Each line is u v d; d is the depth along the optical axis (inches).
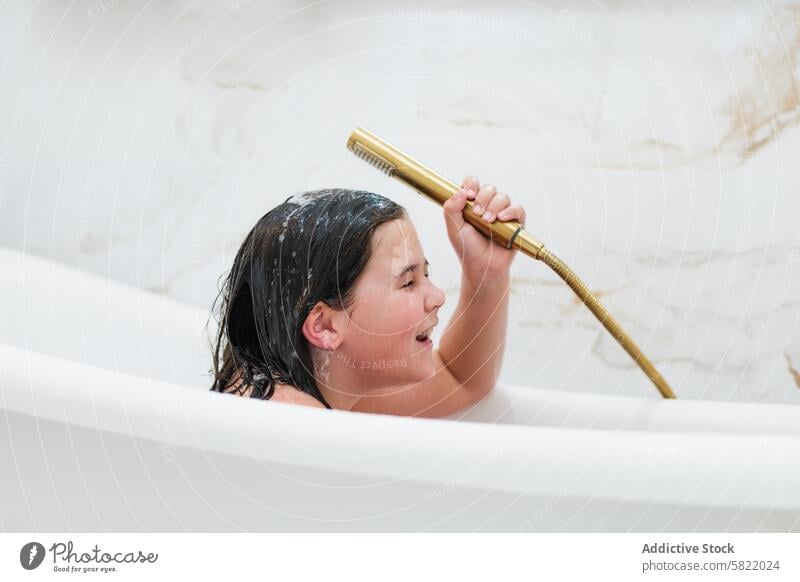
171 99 64.4
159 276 64.0
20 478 25.4
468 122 63.5
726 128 62.6
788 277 62.1
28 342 45.7
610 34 62.9
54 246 64.2
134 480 25.1
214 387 35.2
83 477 25.3
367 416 24.9
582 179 63.1
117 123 64.5
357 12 63.4
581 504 24.1
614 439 24.7
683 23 62.4
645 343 62.2
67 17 64.4
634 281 62.5
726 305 62.4
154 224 64.1
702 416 34.0
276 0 63.9
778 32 61.8
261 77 64.0
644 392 61.7
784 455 24.5
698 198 62.6
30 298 46.3
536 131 63.4
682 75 62.6
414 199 55.9
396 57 63.5
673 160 62.8
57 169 64.6
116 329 47.2
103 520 25.6
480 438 24.5
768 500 24.1
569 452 24.3
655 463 24.3
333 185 62.8
